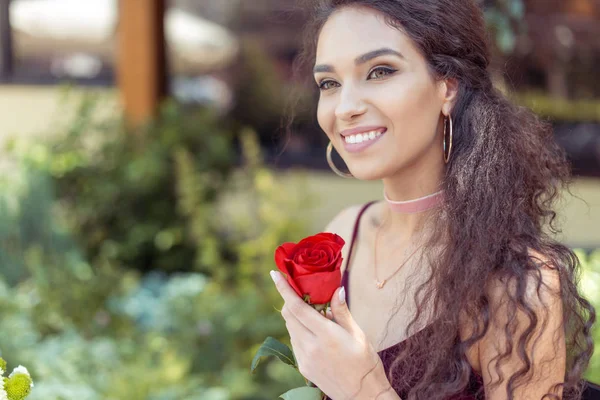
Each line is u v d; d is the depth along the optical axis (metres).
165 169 4.59
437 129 1.41
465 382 1.27
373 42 1.31
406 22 1.31
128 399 2.75
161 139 4.69
